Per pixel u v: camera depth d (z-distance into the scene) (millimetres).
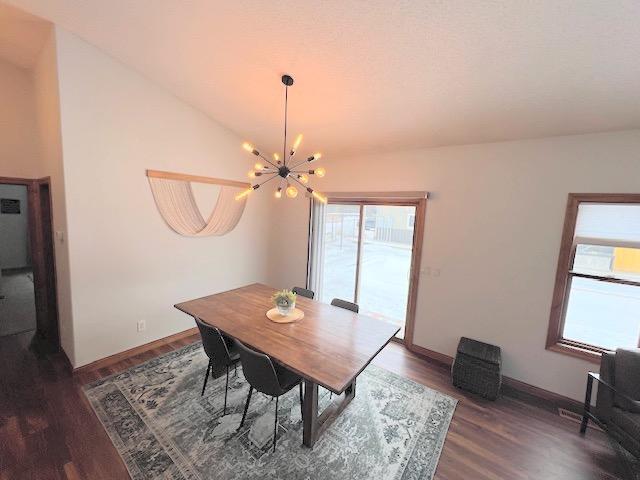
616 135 2281
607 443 2148
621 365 2029
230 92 3016
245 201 4234
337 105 2809
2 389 2512
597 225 2443
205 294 3879
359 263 4082
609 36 1577
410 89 2361
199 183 3590
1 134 2979
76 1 2129
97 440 2004
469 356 2691
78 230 2645
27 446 1938
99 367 2893
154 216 3217
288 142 3834
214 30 2227
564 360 2590
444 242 3182
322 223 4297
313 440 2020
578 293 2578
